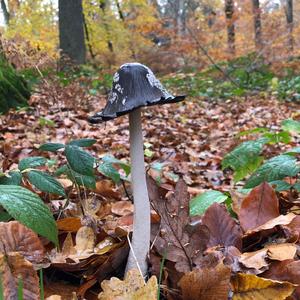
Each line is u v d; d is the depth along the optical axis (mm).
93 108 1387
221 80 2281
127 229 337
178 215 302
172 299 279
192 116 1462
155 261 293
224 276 253
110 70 2105
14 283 246
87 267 301
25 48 1257
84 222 352
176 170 774
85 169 364
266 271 287
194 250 295
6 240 279
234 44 2445
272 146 891
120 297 253
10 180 347
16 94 1221
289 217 337
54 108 1278
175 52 2535
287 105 1741
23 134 933
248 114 1508
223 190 636
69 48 2598
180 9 3508
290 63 2287
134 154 281
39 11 2918
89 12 3371
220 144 1042
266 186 362
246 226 357
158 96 256
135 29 3074
